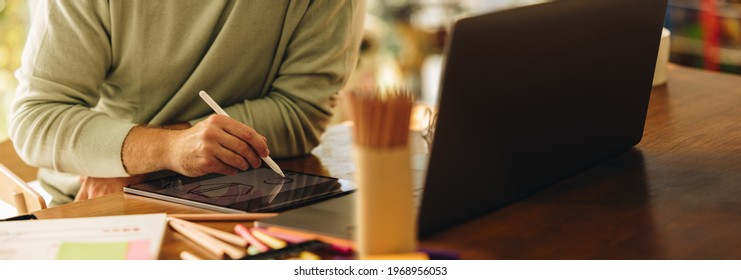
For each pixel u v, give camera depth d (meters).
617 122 1.15
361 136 0.73
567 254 0.85
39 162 1.34
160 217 0.94
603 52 1.05
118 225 0.92
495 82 0.88
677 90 1.64
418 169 1.15
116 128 1.29
